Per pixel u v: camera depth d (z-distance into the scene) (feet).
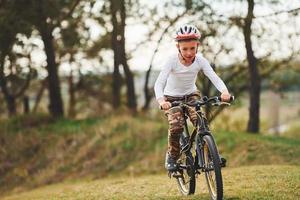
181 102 21.66
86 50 71.72
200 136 21.35
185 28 21.06
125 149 54.75
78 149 56.65
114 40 64.75
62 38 64.44
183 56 21.22
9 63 63.77
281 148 47.65
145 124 57.62
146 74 67.15
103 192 31.53
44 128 61.72
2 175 56.54
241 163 47.03
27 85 69.05
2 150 59.16
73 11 62.75
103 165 53.57
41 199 34.37
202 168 21.35
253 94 57.21
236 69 66.13
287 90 71.36
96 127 58.80
